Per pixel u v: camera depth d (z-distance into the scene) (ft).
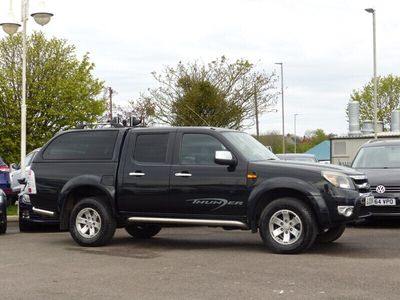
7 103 98.78
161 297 22.25
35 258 31.12
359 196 31.60
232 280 24.99
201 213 33.01
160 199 33.73
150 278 25.67
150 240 37.99
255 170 31.96
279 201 31.35
